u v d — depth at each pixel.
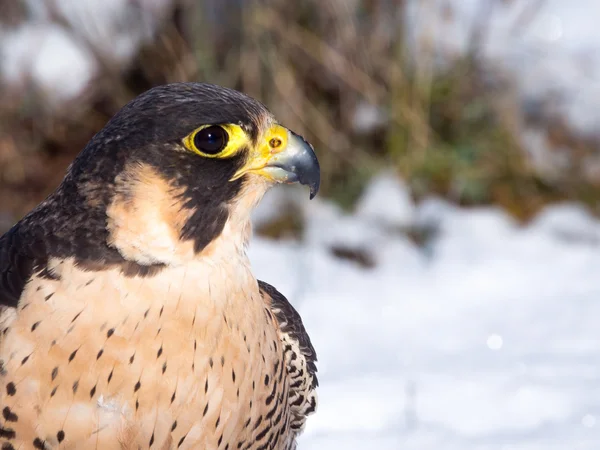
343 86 14.15
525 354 10.50
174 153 5.86
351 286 11.92
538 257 12.59
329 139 13.91
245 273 6.21
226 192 6.05
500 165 14.00
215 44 13.91
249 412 6.21
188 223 5.87
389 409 9.47
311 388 7.44
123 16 13.91
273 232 12.98
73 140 14.20
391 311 11.45
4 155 13.89
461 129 14.16
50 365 5.64
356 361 10.39
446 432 9.09
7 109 13.92
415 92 13.88
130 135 5.82
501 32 14.73
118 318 5.66
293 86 13.81
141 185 5.79
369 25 14.00
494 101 14.31
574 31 15.05
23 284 5.74
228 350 5.98
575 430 9.03
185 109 5.90
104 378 5.66
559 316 11.33
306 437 9.07
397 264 12.48
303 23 13.91
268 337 6.40
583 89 14.79
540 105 14.80
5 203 13.48
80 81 14.01
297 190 13.46
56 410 5.68
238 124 6.07
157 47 14.08
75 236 5.73
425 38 13.90
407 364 10.32
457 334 11.00
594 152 14.45
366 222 13.20
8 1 13.92
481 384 9.83
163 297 5.75
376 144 14.23
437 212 13.34
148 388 5.74
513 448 8.75
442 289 11.97
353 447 8.86
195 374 5.84
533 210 13.62
